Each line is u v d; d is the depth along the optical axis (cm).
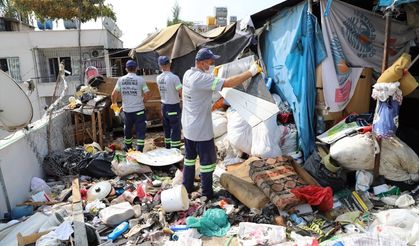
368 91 486
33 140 463
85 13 2062
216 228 324
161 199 355
